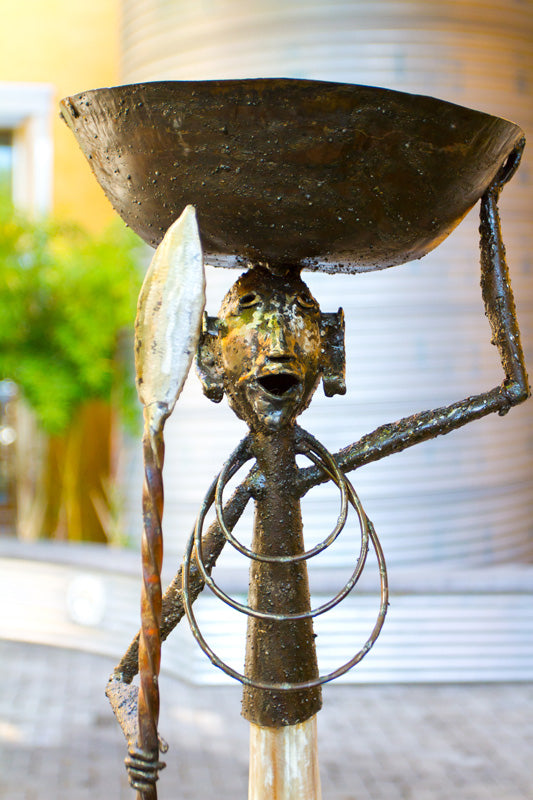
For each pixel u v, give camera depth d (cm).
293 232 106
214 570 405
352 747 347
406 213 106
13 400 668
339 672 105
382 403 413
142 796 96
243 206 104
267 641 114
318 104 94
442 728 364
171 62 420
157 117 98
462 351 422
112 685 122
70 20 658
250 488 116
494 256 117
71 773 325
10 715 378
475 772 324
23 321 535
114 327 530
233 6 404
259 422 114
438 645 408
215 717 376
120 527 530
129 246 541
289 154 98
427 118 97
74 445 589
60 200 654
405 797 306
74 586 461
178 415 439
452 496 425
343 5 394
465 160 103
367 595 404
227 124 96
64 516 618
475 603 408
